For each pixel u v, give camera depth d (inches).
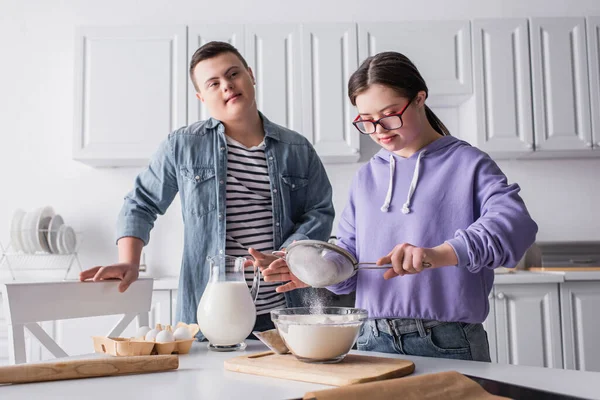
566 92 105.3
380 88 40.0
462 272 40.1
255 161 57.5
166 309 96.3
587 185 115.7
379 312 42.1
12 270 113.2
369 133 41.9
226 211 55.9
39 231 103.3
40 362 31.7
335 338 30.7
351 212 47.9
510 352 94.0
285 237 57.6
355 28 105.5
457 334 40.0
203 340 46.3
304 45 105.1
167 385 28.2
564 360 93.7
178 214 114.9
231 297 39.2
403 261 33.2
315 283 37.3
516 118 105.2
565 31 106.0
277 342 34.9
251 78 57.5
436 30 105.6
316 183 61.2
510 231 35.7
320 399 22.8
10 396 26.3
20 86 117.0
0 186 115.2
